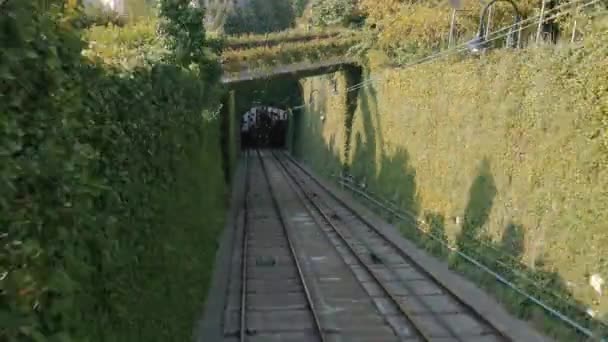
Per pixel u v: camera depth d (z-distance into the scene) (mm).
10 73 3250
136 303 6156
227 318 11711
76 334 4086
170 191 9344
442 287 13672
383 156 25781
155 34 14508
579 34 14297
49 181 3688
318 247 19016
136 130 6945
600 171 10125
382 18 29016
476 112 15688
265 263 16578
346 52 30234
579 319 10109
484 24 20766
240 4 52250
